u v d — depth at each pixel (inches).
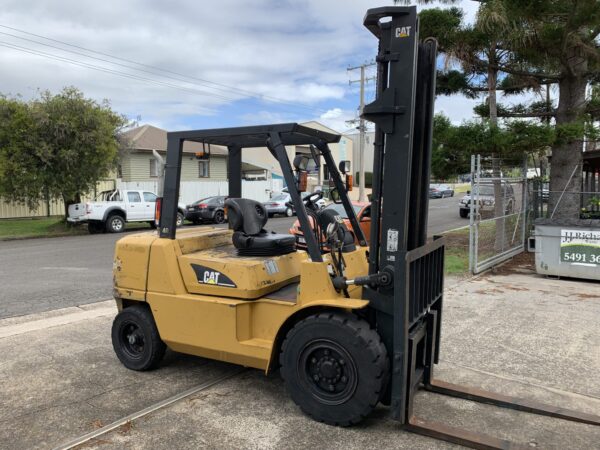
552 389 164.9
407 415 136.2
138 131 1284.4
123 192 786.2
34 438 135.7
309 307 143.8
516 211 459.5
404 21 130.6
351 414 135.5
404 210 134.0
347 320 135.5
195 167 1215.6
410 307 136.5
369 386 132.0
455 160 446.6
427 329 158.9
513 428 139.6
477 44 408.5
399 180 134.0
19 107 703.7
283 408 152.3
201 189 1133.1
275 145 152.9
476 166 375.9
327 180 186.5
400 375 130.8
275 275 161.5
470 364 187.2
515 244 450.9
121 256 181.6
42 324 246.4
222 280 157.9
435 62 145.8
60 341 219.6
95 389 168.2
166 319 169.5
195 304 161.8
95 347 211.6
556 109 498.3
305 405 143.2
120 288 182.2
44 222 900.6
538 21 372.8
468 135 407.2
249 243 166.2
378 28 142.2
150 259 173.2
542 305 272.4
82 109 742.5
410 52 130.3
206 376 179.3
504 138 388.5
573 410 149.3
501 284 330.6
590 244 331.6
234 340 154.6
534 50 410.0
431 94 147.6
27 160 717.9
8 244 613.0
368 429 138.3
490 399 153.3
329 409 138.6
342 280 141.6
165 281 169.2
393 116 133.2
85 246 579.8
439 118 431.8
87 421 145.3
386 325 139.1
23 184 717.3
